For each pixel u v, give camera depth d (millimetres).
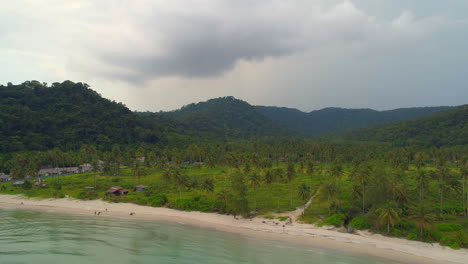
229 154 182500
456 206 96688
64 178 162750
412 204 96375
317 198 108438
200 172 176625
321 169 177500
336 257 66375
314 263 63312
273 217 93312
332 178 152750
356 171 113438
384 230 78625
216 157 195125
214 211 102188
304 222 88438
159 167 189625
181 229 86688
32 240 76062
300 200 111125
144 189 131750
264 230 85188
